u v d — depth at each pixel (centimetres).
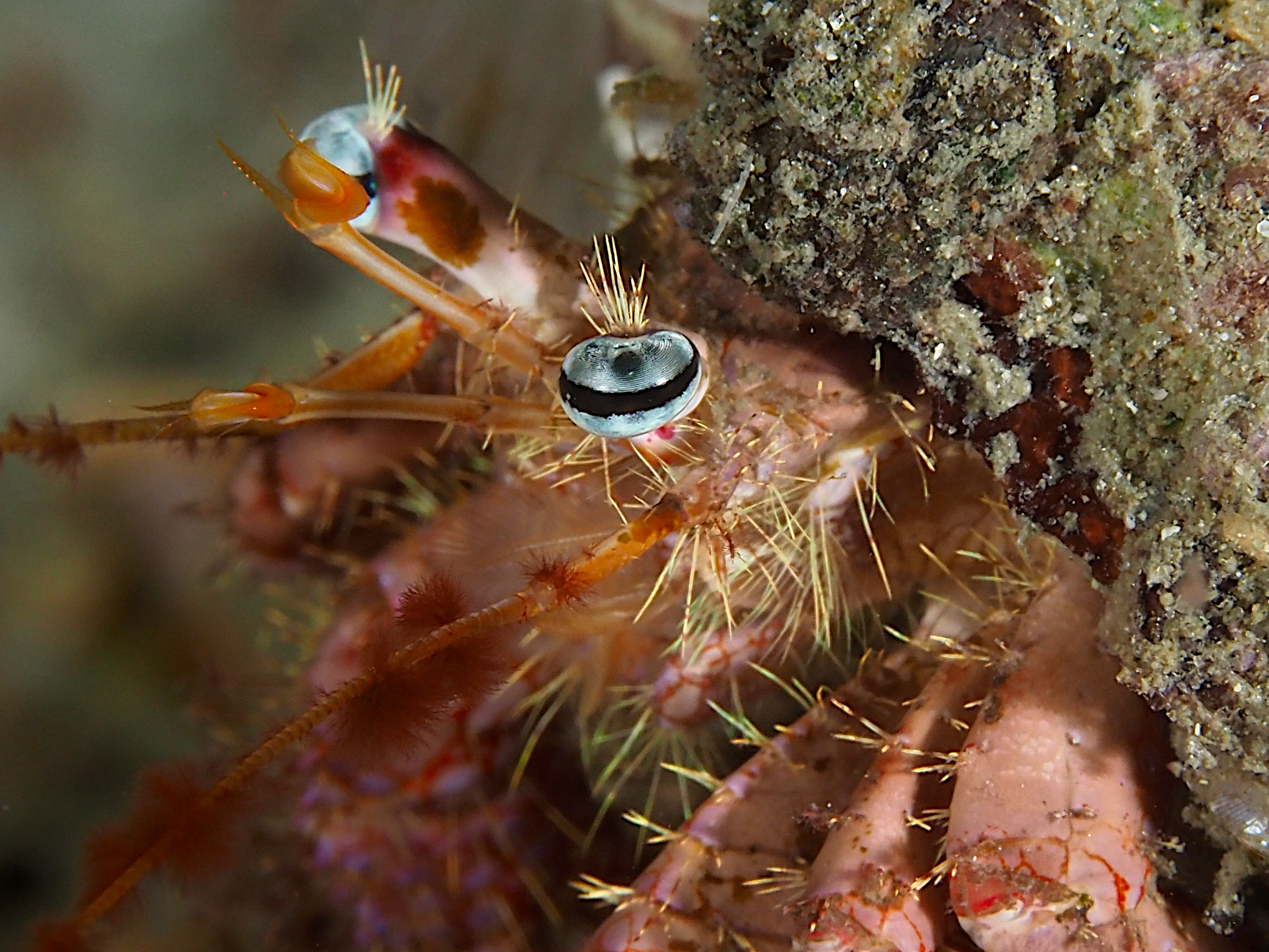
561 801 9
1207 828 8
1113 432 8
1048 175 7
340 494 10
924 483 8
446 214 8
